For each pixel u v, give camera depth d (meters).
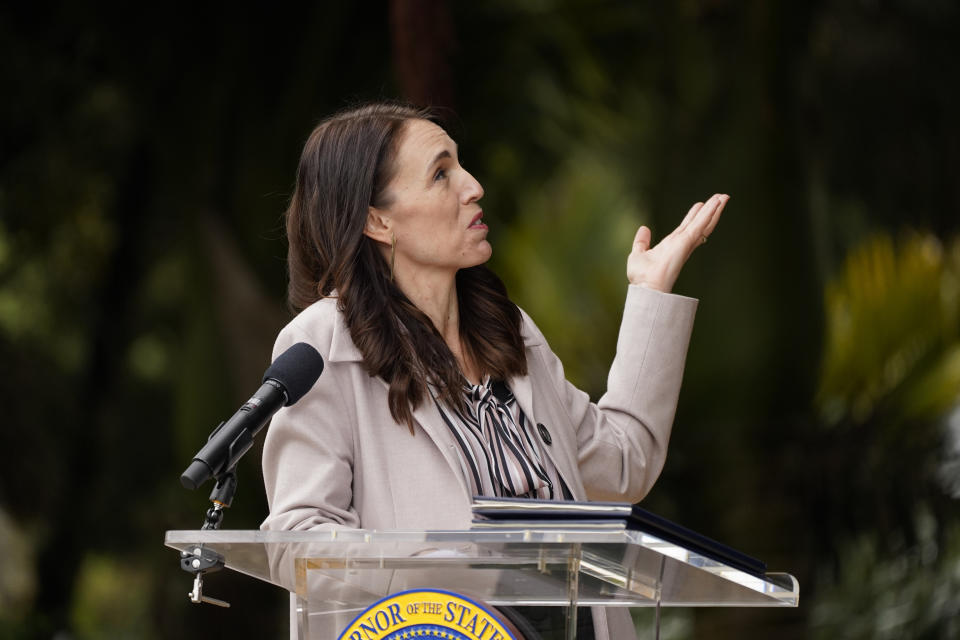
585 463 9.12
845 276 27.16
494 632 6.44
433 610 6.52
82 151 37.12
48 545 39.12
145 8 29.31
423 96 18.95
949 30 33.59
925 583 26.14
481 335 8.84
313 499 7.77
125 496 41.00
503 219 33.53
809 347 24.00
